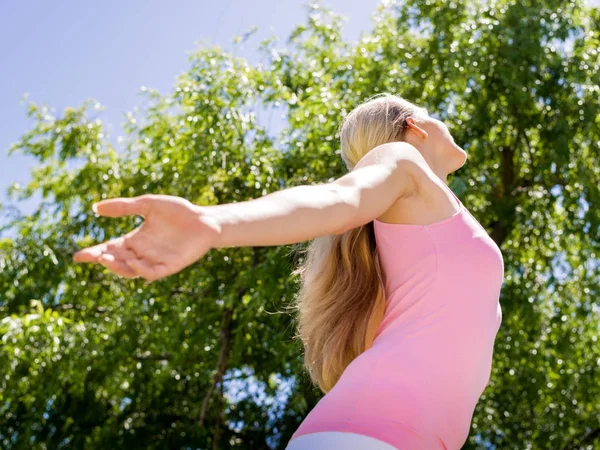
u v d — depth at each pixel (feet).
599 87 28.68
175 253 3.32
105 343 28.53
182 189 29.53
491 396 30.50
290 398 28.73
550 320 29.45
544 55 28.22
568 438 31.55
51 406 30.76
